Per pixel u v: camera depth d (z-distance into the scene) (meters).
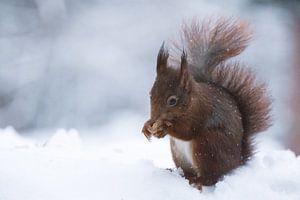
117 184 6.53
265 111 7.91
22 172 6.48
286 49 22.92
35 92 21.09
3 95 21.06
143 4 22.59
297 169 7.40
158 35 22.03
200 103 6.96
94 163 6.89
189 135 6.98
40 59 21.56
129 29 22.12
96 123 20.58
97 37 21.98
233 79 7.74
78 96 21.02
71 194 6.28
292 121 18.64
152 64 21.62
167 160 9.47
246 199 6.79
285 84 21.02
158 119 6.86
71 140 9.22
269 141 15.59
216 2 23.42
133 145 12.19
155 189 6.54
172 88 6.88
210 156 7.05
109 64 21.39
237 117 7.34
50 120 20.78
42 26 22.16
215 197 6.72
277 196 6.91
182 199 6.54
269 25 23.69
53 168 6.67
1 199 6.14
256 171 7.29
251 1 24.34
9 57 21.62
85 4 22.70
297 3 25.12
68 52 21.59
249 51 22.41
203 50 7.91
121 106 21.00
